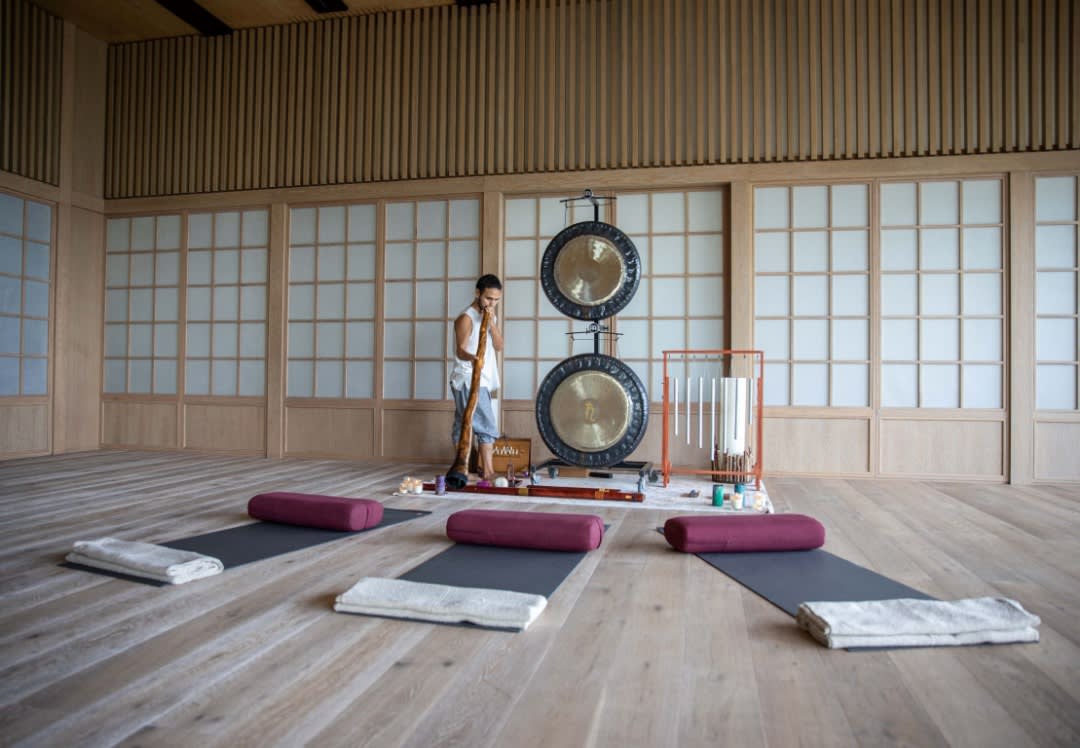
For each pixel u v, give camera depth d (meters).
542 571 2.22
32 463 4.83
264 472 4.50
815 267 4.54
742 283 4.54
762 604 1.95
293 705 1.33
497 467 4.58
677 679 1.45
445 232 5.06
